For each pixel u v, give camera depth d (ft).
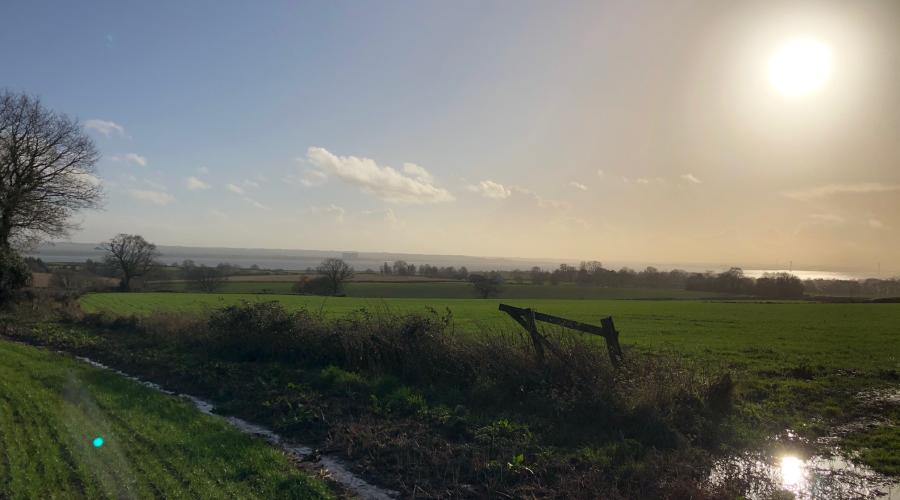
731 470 27.89
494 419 34.06
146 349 63.10
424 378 42.96
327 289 256.93
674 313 157.89
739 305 201.46
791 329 108.17
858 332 101.91
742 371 55.52
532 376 38.27
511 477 25.54
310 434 32.14
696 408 35.55
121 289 246.06
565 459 27.58
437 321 48.01
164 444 28.09
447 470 26.45
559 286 335.67
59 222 126.21
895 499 24.80
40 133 120.06
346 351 48.65
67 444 27.40
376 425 33.22
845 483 26.55
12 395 36.76
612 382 35.78
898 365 61.11
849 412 40.24
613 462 27.61
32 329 84.28
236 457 26.66
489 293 261.24
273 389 41.98
